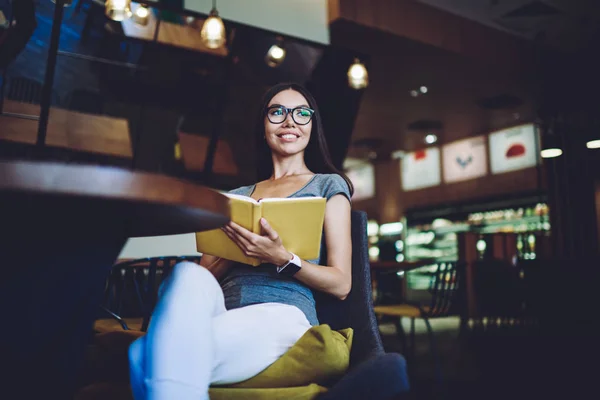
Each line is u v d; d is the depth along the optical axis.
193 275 0.87
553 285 5.60
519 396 2.78
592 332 5.17
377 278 4.86
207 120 4.86
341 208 1.30
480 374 3.38
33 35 3.79
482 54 6.45
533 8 6.16
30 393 0.66
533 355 4.18
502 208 9.78
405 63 6.52
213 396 0.93
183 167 4.80
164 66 4.39
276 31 4.95
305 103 1.52
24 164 0.59
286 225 1.10
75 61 4.09
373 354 1.03
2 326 0.64
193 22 4.43
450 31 6.19
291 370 0.98
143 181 0.65
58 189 0.60
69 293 0.68
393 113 8.48
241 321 0.98
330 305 1.27
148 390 0.78
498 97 7.83
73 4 3.78
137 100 4.52
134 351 0.84
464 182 10.35
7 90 3.92
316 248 1.14
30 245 0.65
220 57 4.51
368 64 5.09
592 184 8.41
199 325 0.83
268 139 1.51
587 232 8.35
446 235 10.98
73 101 4.29
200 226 0.81
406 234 11.52
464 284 5.79
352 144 10.46
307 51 4.78
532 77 7.13
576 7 6.12
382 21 5.55
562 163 8.52
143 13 4.12
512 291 6.00
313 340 0.99
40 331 0.66
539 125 8.67
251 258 1.12
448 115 8.66
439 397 2.76
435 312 3.10
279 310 1.06
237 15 4.77
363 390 0.84
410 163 11.49
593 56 7.36
